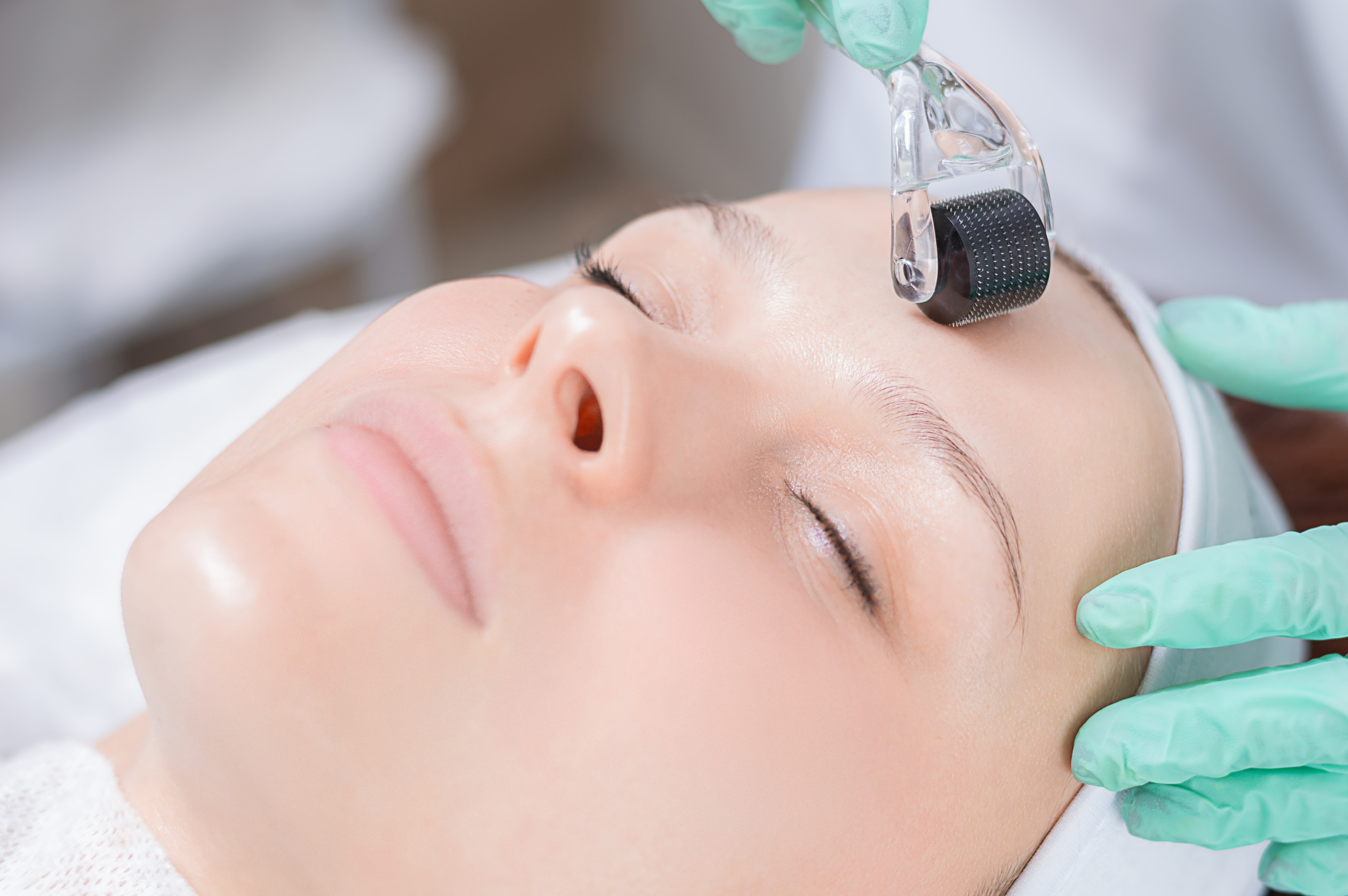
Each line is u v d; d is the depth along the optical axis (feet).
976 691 2.17
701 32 8.25
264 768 1.95
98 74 6.27
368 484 1.93
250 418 4.26
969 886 2.28
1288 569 2.29
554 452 1.91
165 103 6.16
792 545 2.08
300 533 1.90
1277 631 2.32
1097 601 2.22
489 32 8.74
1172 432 2.55
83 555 3.99
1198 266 4.21
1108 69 3.97
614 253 2.65
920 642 2.13
